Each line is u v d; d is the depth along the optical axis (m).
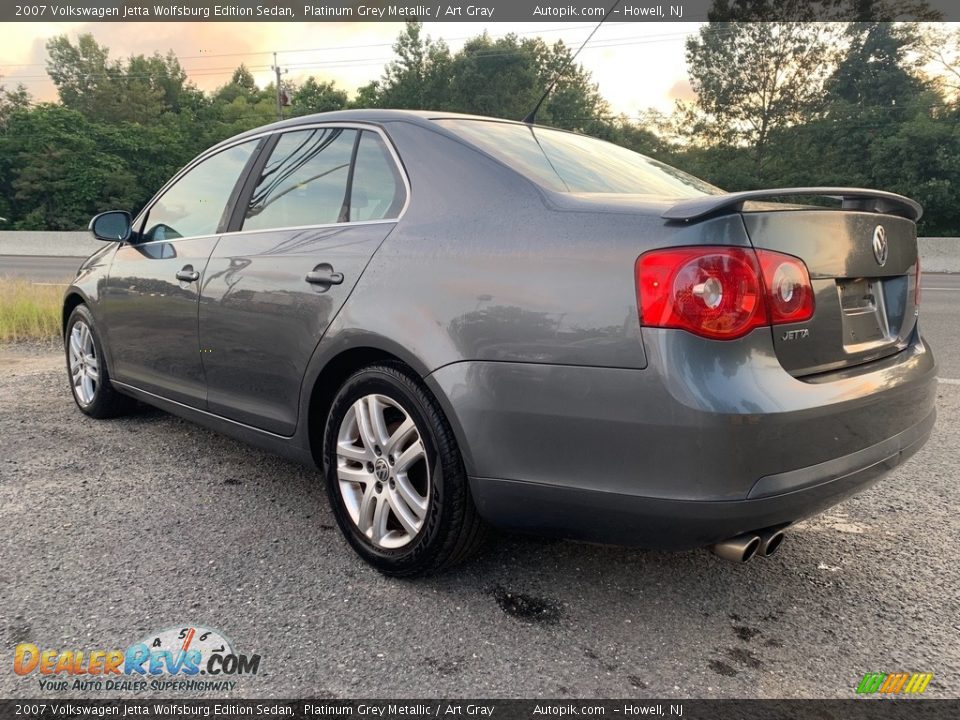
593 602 2.34
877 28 33.50
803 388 1.87
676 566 2.59
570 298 1.94
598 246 1.93
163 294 3.40
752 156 36.16
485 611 2.27
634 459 1.85
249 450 3.80
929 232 30.97
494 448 2.07
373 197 2.60
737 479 1.77
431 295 2.22
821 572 2.56
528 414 2.00
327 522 2.92
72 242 26.30
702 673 1.98
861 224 2.17
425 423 2.24
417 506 2.34
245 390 2.98
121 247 3.96
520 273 2.04
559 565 2.58
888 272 2.32
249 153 3.28
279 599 2.32
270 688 1.89
